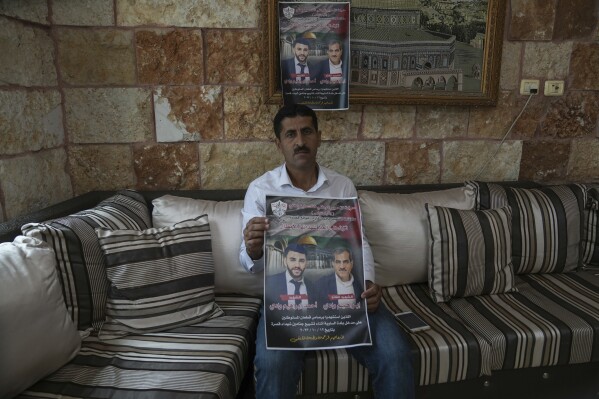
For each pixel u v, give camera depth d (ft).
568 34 6.63
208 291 4.78
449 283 5.23
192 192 6.12
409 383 3.98
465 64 6.39
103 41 5.75
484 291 5.35
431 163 6.79
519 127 6.89
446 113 6.63
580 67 6.80
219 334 4.37
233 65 6.05
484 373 4.40
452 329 4.58
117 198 5.39
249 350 4.46
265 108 6.23
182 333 4.39
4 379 3.17
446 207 5.55
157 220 5.39
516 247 5.78
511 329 4.56
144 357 3.94
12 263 3.47
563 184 6.85
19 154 4.96
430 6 6.14
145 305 4.37
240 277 5.23
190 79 6.01
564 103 6.93
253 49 6.04
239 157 6.36
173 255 4.64
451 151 6.79
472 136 6.79
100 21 5.69
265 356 3.94
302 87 6.07
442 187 6.57
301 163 4.80
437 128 6.67
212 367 3.79
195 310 4.61
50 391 3.45
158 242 4.65
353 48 6.12
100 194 5.96
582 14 6.59
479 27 6.30
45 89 5.49
